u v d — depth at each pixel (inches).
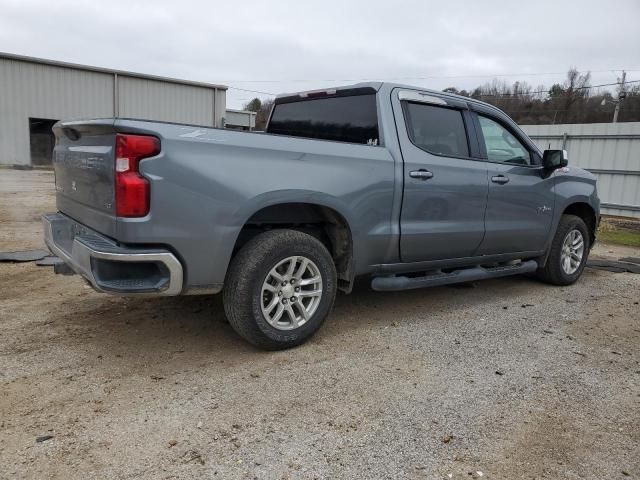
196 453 100.0
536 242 220.4
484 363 147.6
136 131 119.5
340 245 162.7
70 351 144.6
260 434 107.3
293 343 150.3
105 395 120.9
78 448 100.0
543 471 98.8
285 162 141.9
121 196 119.6
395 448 104.3
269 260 140.9
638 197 546.0
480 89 1964.8
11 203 458.0
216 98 1178.6
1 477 90.9
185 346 150.9
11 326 161.9
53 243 159.5
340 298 207.2
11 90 947.3
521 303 210.2
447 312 194.2
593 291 234.5
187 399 120.3
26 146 975.6
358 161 157.2
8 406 114.3
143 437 104.7
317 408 118.6
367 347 155.9
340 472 96.2
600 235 421.4
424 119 179.0
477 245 195.5
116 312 177.6
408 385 131.6
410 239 171.5
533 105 1828.2
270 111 220.5
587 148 580.7
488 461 101.2
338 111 185.2
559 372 143.3
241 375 133.7
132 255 120.6
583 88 1726.1
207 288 134.4
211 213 129.3
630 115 1601.9
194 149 126.6
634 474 98.9
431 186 175.2
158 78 1088.8
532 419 117.6
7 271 227.3
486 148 198.5
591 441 109.7
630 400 128.5
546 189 219.1
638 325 186.4
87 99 1021.8
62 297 192.2
